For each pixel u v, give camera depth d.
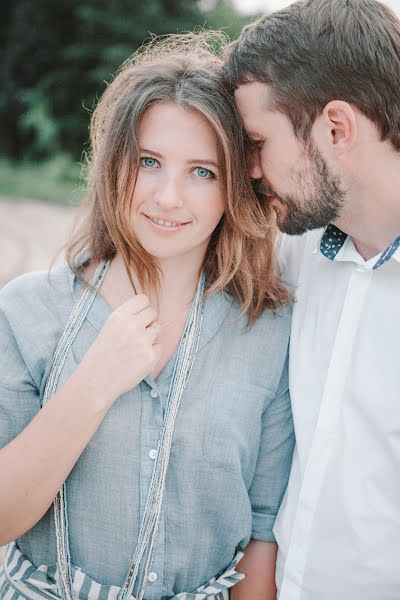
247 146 1.47
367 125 1.38
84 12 14.66
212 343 1.49
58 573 1.41
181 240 1.40
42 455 1.28
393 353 1.43
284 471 1.59
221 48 1.63
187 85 1.35
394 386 1.42
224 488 1.45
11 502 1.28
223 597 1.52
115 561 1.42
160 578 1.42
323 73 1.37
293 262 1.70
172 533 1.44
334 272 1.55
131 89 1.38
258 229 1.50
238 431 1.46
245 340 1.53
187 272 1.50
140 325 1.36
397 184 1.40
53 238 7.85
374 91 1.35
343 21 1.38
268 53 1.41
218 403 1.45
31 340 1.41
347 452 1.45
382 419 1.43
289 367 1.58
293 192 1.47
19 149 15.45
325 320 1.54
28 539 1.46
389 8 1.42
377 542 1.43
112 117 1.40
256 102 1.43
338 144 1.40
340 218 1.47
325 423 1.47
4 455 1.29
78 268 1.50
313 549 1.48
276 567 1.57
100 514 1.41
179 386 1.43
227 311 1.54
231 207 1.40
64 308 1.44
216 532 1.48
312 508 1.47
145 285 1.46
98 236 1.50
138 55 1.63
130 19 14.95
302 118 1.41
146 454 1.40
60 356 1.40
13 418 1.40
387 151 1.39
